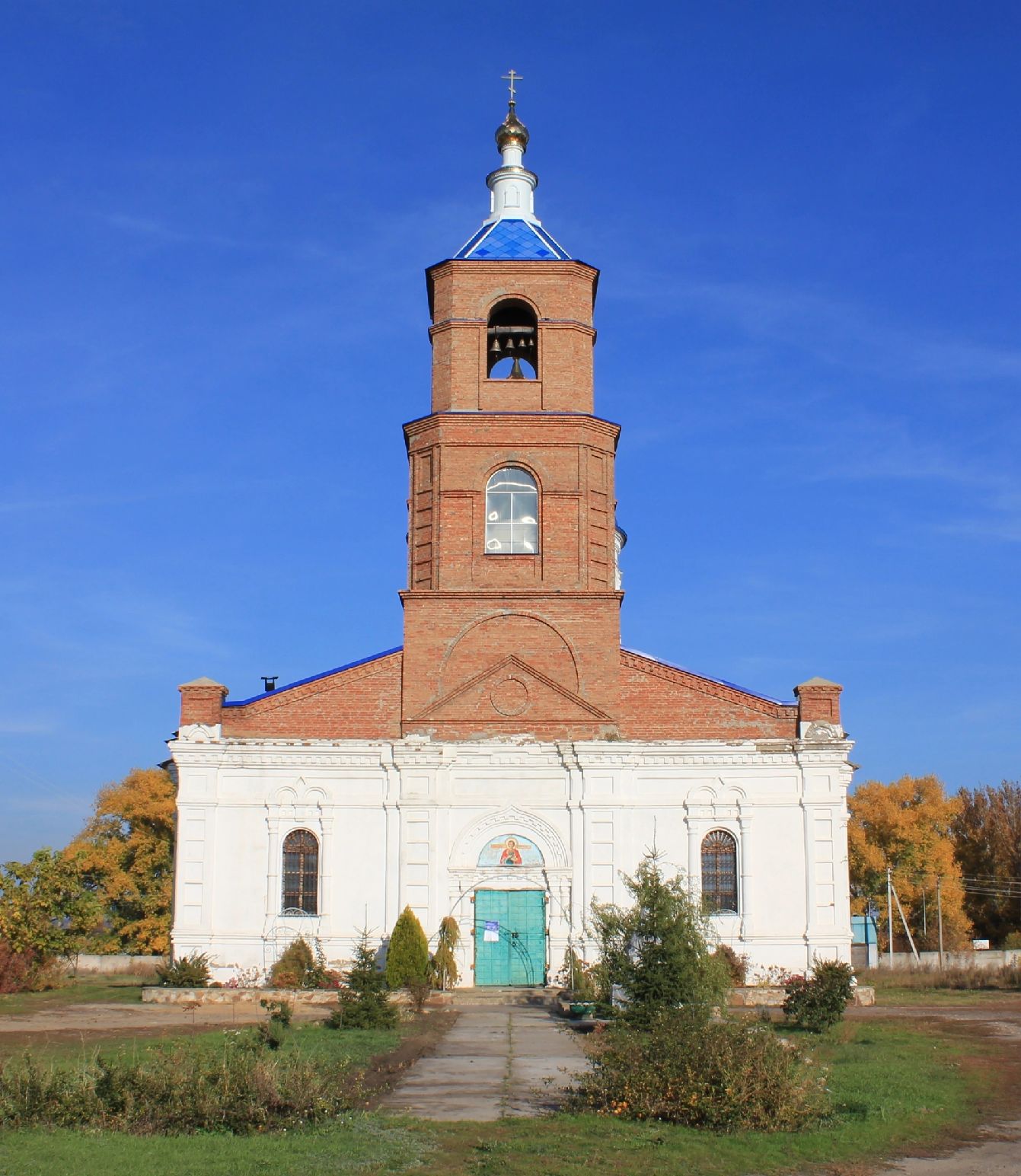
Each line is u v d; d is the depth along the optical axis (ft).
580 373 142.31
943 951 253.03
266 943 128.16
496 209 151.84
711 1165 53.72
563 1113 63.21
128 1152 52.75
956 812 299.17
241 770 131.85
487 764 131.85
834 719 131.75
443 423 139.23
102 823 275.80
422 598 135.23
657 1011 85.05
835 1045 90.99
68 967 189.57
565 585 135.74
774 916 128.16
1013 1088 74.54
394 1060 81.92
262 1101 59.82
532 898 130.00
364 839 130.41
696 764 131.44
